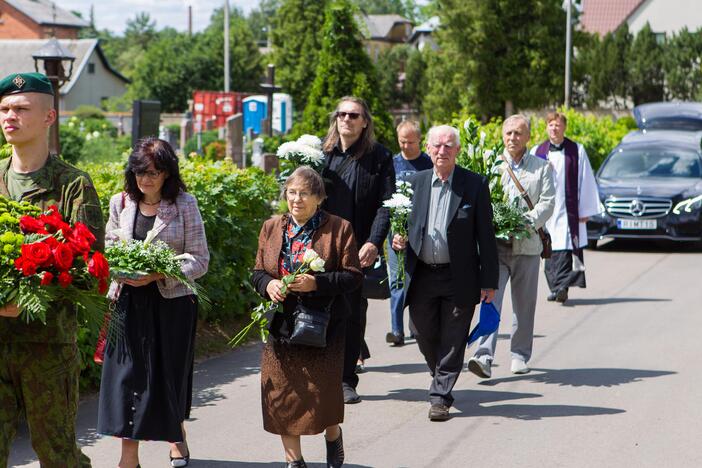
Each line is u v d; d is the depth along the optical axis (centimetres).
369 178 873
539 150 1411
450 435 791
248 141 3991
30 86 526
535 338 1173
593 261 1867
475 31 6188
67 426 537
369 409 872
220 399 898
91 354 880
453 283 823
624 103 6850
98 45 9481
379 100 2773
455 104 6469
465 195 827
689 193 1992
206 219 1109
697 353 1079
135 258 636
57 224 512
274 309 652
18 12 10225
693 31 7531
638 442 764
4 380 527
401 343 1152
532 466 709
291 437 654
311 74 8462
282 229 671
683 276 1658
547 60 6169
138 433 649
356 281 656
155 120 1981
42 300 490
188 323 671
